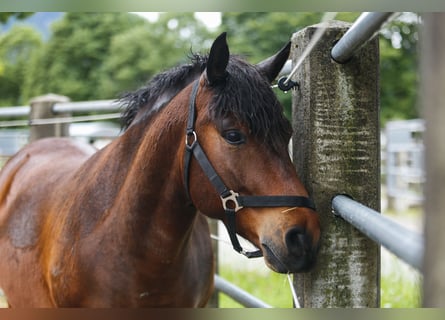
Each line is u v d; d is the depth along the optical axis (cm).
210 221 346
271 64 171
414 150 886
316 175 168
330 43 168
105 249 181
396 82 1041
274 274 418
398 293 340
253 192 153
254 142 152
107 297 181
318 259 167
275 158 152
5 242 241
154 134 176
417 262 80
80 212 193
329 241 167
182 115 170
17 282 229
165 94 184
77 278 186
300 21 1002
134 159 183
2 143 898
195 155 162
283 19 1007
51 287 201
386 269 402
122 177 186
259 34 1017
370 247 168
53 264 198
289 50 168
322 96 168
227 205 157
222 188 157
